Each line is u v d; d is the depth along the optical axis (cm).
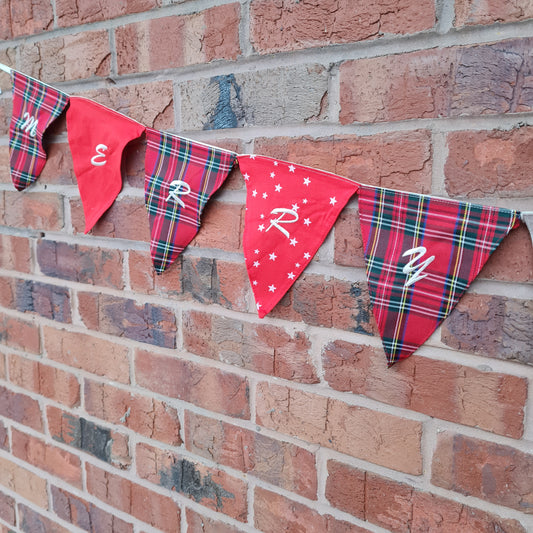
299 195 61
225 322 72
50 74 80
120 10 71
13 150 83
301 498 70
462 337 56
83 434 91
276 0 60
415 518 62
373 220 57
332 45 58
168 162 69
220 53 65
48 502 99
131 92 72
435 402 59
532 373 53
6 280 95
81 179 77
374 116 57
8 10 81
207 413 76
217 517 78
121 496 88
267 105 63
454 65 52
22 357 97
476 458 58
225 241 69
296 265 63
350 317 62
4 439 104
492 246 52
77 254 84
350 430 65
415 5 52
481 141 52
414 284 56
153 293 77
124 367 83
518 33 49
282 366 68
